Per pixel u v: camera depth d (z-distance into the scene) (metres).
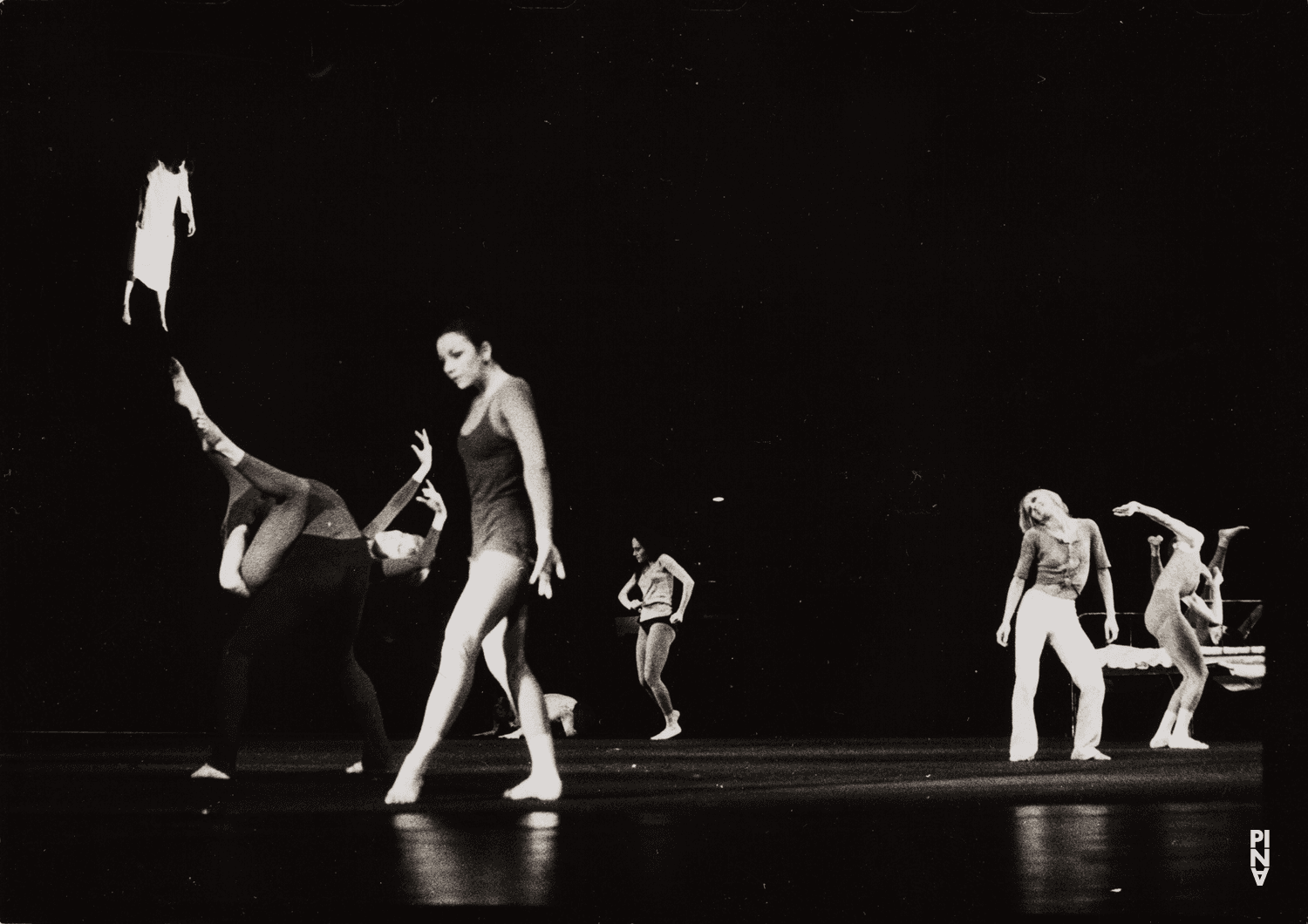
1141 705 11.82
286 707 12.65
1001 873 3.13
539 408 13.66
